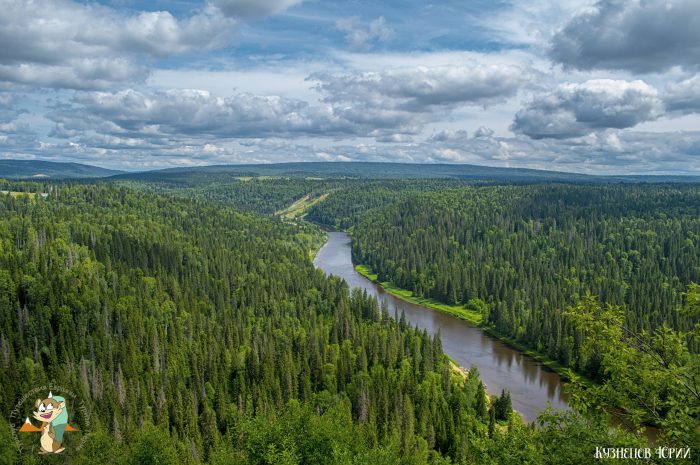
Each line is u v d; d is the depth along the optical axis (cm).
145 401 11094
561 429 3014
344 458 5456
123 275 17500
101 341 13275
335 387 12300
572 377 3169
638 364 2959
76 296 14638
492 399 11981
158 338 13900
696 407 2714
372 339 14512
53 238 19588
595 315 3162
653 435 8388
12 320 13425
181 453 9375
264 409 10719
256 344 14088
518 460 3344
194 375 12150
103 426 9769
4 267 15138
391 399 11056
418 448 9394
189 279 19350
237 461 6162
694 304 2878
